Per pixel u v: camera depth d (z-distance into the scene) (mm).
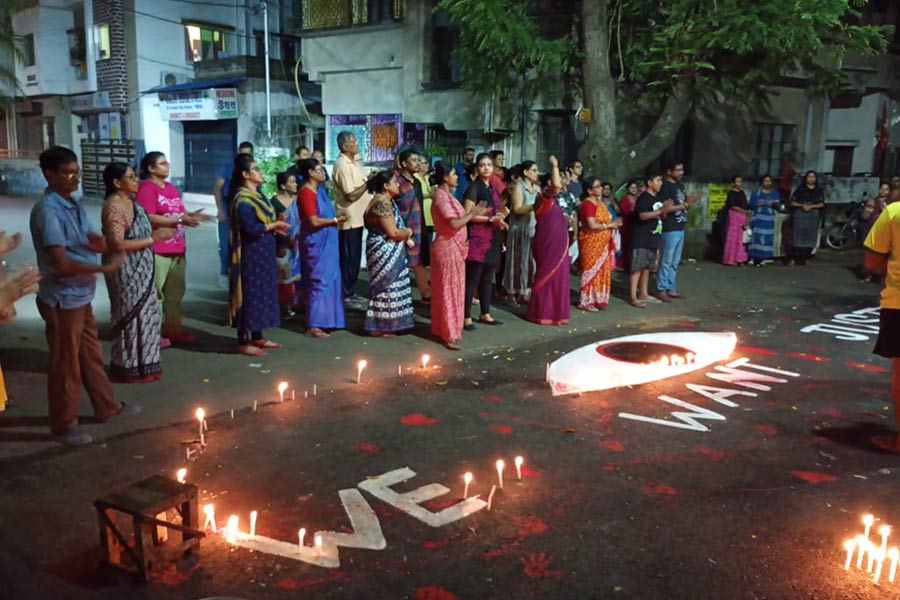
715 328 8523
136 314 5852
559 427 5297
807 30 10953
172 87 21938
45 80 26359
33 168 27266
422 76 15500
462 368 6684
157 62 23625
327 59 17188
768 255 13391
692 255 14242
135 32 23109
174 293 7070
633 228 9625
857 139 18766
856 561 3604
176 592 3246
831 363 7129
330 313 7523
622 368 6797
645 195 9516
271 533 3754
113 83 24109
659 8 13148
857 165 18984
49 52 26312
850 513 4102
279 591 3270
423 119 15680
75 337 4668
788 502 4211
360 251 8945
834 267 13539
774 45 11117
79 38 26094
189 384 5969
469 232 7953
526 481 4414
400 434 5090
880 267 5074
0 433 4883
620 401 5898
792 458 4848
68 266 4477
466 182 9680
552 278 8383
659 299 10188
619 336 8031
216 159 21859
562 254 8367
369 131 17094
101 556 3488
